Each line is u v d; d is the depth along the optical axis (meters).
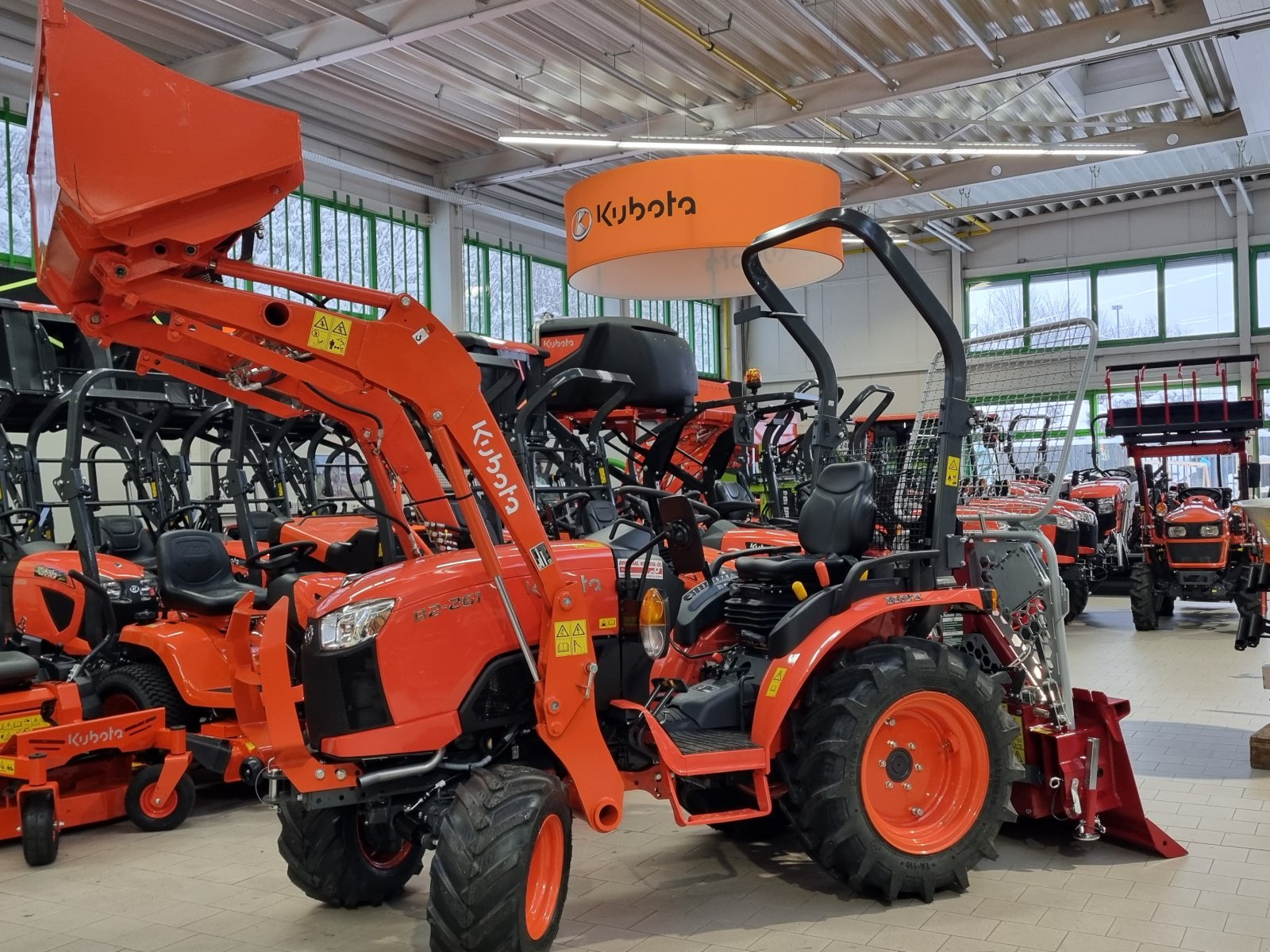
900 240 16.05
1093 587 11.95
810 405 7.64
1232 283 15.22
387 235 11.96
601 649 2.99
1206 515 8.38
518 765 2.70
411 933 2.94
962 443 3.35
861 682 3.00
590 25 9.12
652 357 6.27
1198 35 8.79
